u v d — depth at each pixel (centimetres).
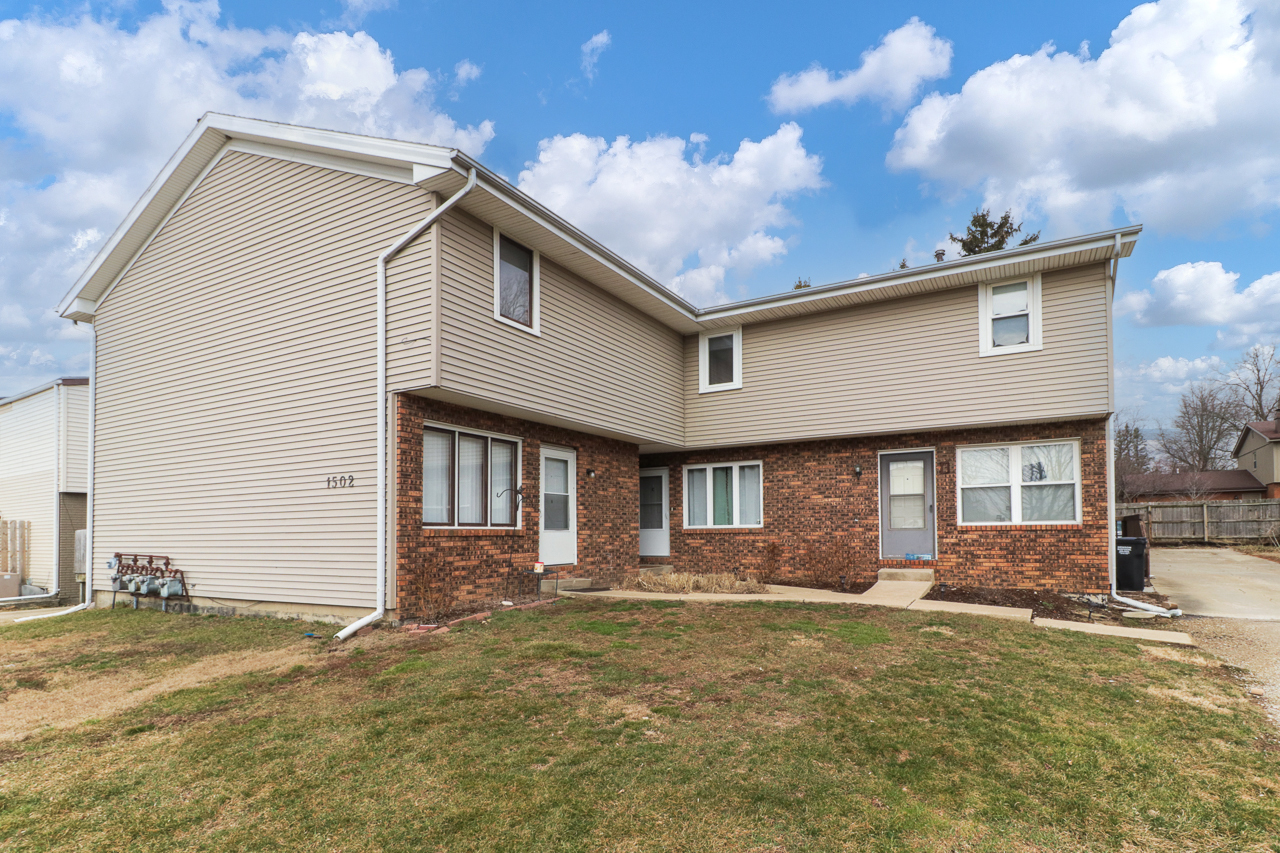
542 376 1070
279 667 704
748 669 657
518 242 1041
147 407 1180
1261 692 616
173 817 393
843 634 793
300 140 964
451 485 984
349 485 909
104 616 1095
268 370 1016
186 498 1103
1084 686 613
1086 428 1154
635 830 368
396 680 636
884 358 1295
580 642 762
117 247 1207
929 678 629
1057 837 363
